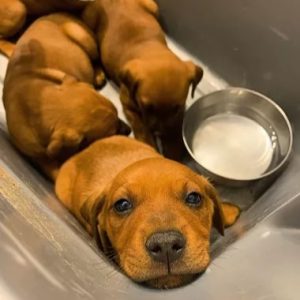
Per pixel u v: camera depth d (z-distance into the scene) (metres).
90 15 0.37
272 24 0.33
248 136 0.35
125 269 0.21
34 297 0.17
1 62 0.37
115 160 0.28
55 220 0.22
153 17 0.37
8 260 0.17
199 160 0.34
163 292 0.20
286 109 0.34
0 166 0.24
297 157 0.32
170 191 0.23
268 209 0.27
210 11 0.36
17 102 0.31
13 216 0.19
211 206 0.25
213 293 0.20
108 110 0.31
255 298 0.20
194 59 0.38
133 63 0.33
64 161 0.31
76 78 0.33
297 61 0.32
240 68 0.36
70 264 0.19
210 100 0.35
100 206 0.25
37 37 0.34
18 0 0.36
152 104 0.32
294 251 0.23
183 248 0.21
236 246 0.23
